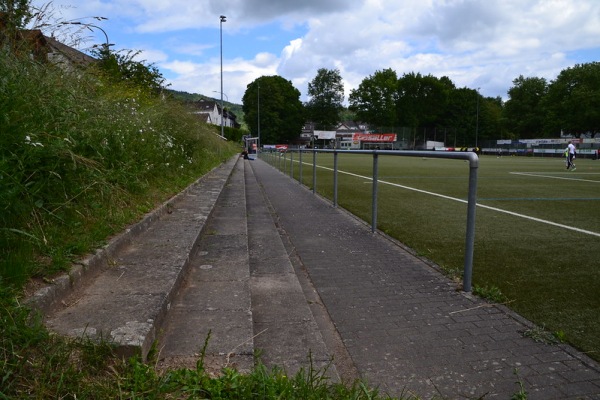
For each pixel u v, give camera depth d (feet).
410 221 19.98
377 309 9.41
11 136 8.45
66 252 8.18
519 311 9.25
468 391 6.31
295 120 311.88
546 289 10.62
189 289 9.40
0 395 4.43
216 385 5.25
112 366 5.38
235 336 7.04
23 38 10.87
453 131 295.48
